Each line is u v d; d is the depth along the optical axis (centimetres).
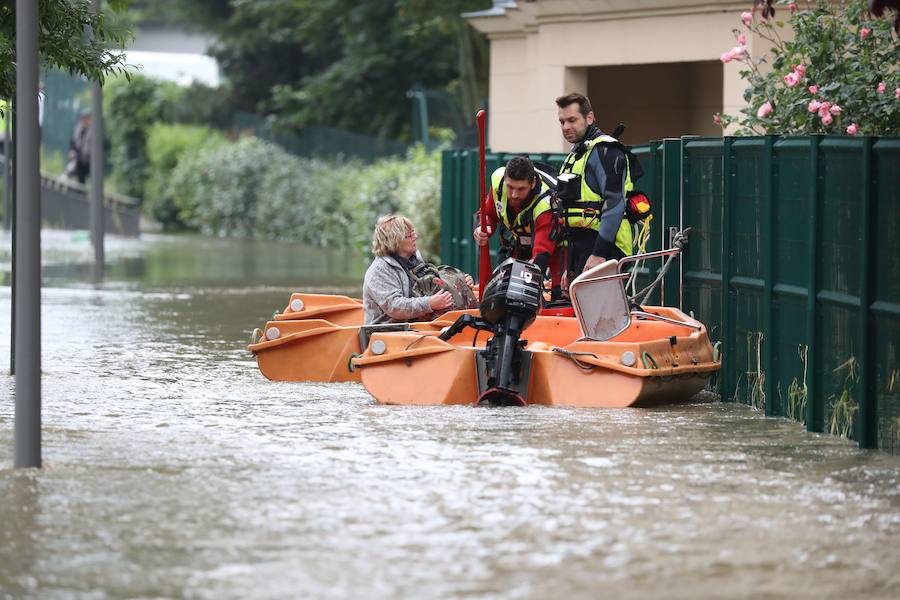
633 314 2981
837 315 2497
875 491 2031
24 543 1762
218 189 11631
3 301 5141
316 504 1938
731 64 4556
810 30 3325
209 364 3456
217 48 13238
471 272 4766
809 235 2591
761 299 2823
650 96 5738
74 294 5616
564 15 5147
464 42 9362
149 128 13512
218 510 1911
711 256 3066
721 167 3008
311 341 3130
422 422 2542
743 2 4522
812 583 1606
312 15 11425
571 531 1802
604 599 1548
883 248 2341
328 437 2402
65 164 13638
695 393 2897
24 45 2194
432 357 2784
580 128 2988
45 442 2378
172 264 7775
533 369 2783
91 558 1700
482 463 2183
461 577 1619
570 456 2242
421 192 6856
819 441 2430
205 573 1636
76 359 3541
